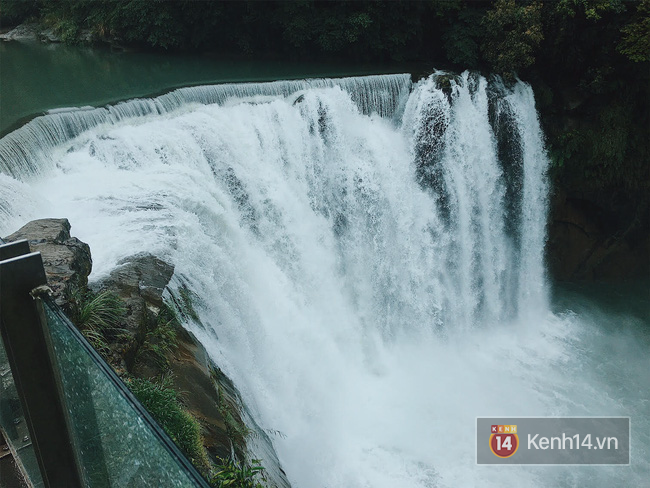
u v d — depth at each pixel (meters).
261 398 14.21
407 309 21.64
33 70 27.34
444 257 22.47
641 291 25.48
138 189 15.16
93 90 23.75
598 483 16.08
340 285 20.31
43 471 4.78
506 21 23.50
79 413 4.36
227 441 9.73
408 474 15.65
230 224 16.48
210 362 11.83
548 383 20.19
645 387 20.06
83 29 33.44
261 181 18.55
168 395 8.88
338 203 20.67
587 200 25.00
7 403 5.08
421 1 25.92
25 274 4.10
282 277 17.72
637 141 24.30
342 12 26.58
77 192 14.94
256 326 15.30
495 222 23.55
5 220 12.96
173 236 13.30
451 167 22.16
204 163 17.50
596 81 23.36
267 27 28.09
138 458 3.79
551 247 25.56
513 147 23.34
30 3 37.50
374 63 27.00
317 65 27.08
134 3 29.73
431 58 27.14
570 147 23.86
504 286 24.14
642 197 24.94
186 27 29.47
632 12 22.67
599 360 21.50
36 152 15.88
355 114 21.28
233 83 20.11
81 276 10.34
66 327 3.95
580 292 25.52
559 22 23.27
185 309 11.99
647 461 16.94
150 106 18.30
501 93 23.27
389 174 21.17
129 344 9.70
